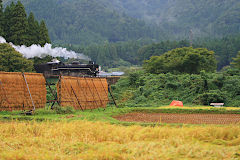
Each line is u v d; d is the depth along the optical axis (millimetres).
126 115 24250
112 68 154125
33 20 64938
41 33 64312
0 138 11258
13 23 59312
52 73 51156
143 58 156875
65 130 12844
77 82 27766
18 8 59344
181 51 67688
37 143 10891
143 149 9469
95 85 30516
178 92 43094
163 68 64125
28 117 18438
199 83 42562
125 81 52594
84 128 13180
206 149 9508
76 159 8820
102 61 161875
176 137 11148
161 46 149625
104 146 10289
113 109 28578
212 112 25391
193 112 25641
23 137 11742
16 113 20625
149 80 48906
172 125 16188
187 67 62156
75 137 11648
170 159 8633
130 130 12719
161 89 44969
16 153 9023
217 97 37719
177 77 47062
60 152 9578
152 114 25000
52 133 12445
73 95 26859
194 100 39469
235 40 153000
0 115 18953
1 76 20516
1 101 20469
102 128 13156
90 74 51375
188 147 9570
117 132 12484
